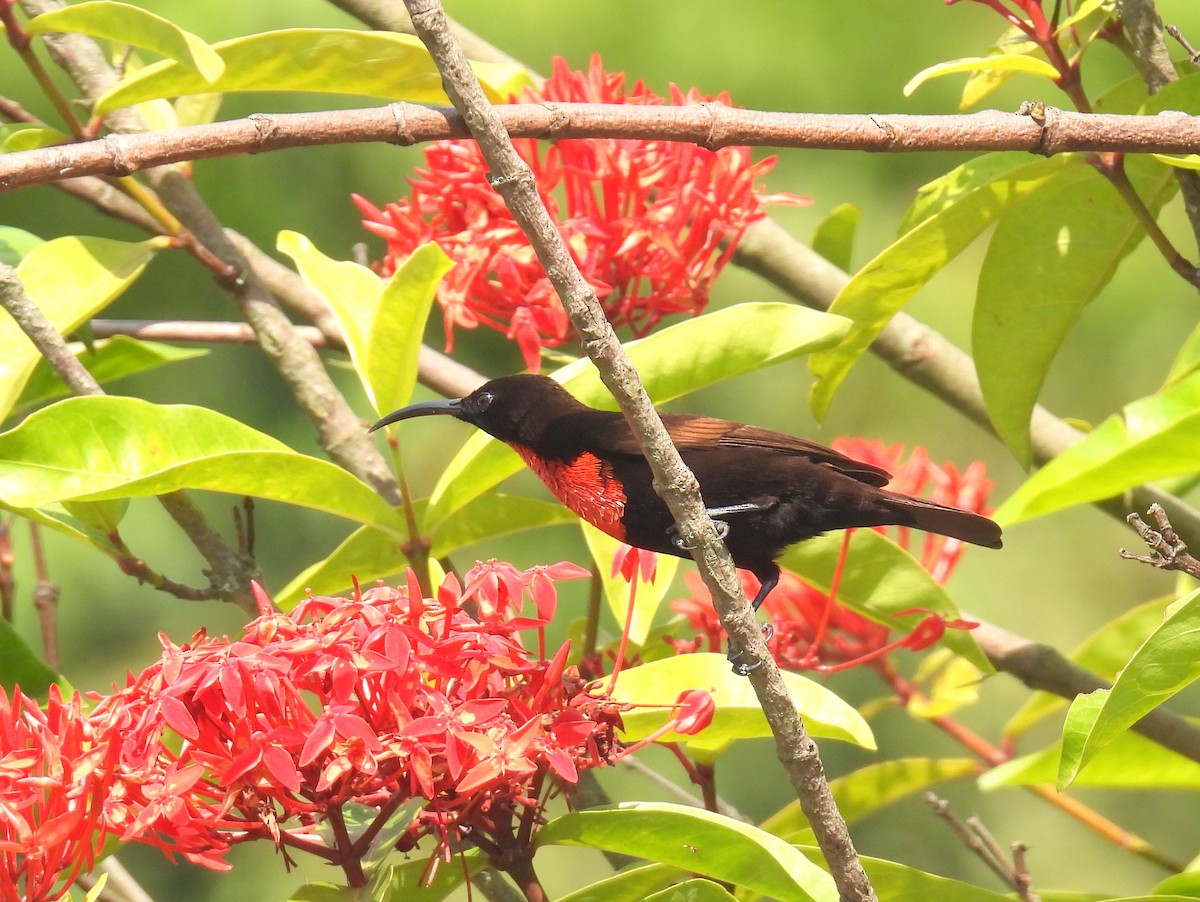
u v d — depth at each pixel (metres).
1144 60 7.73
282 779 5.27
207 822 5.54
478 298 8.95
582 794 8.23
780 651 9.52
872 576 8.59
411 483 20.50
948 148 6.84
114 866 7.90
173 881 19.27
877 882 6.83
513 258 8.52
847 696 19.89
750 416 21.81
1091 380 21.41
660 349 7.53
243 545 8.21
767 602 9.77
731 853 6.18
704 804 7.92
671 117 6.73
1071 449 6.18
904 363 10.13
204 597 8.08
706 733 6.80
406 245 8.84
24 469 6.88
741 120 6.73
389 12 10.02
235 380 20.09
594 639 8.24
